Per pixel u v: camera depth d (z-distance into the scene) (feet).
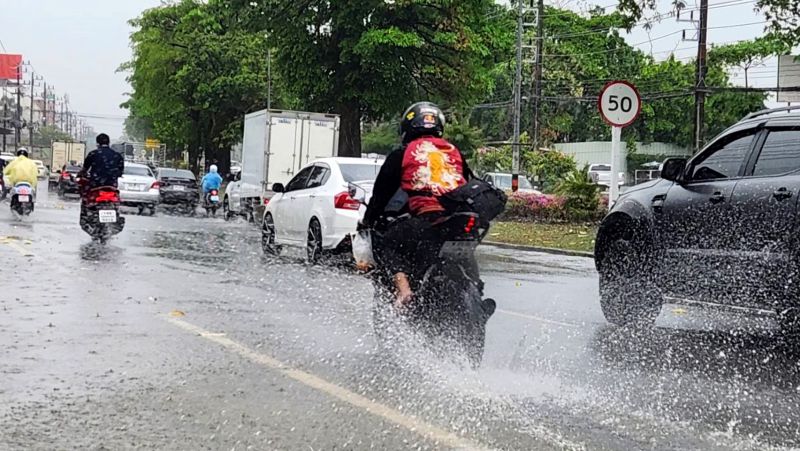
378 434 16.16
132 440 15.72
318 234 44.29
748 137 26.16
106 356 22.20
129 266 40.96
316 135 85.46
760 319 29.43
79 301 30.45
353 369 21.20
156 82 176.55
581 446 15.69
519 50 129.18
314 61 106.63
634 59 202.18
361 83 106.73
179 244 54.39
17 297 30.96
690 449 15.71
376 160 47.09
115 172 52.90
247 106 169.99
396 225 20.52
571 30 197.77
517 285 39.32
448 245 20.21
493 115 210.59
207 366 21.36
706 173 26.94
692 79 190.80
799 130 24.63
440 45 107.24
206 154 184.85
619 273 28.37
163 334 25.12
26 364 21.16
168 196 111.55
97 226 52.31
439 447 15.46
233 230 71.56
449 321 20.56
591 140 220.64
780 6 64.23
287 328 26.32
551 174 140.56
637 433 16.60
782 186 23.94
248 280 37.45
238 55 167.43
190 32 171.73
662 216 27.37
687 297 26.53
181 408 17.75
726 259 25.08
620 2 64.90
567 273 45.14
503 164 144.25
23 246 48.42
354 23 102.94
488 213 20.44
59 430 16.25
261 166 84.23
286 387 19.48
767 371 22.12
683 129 203.31
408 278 20.56
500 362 22.31
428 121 21.42
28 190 73.00
